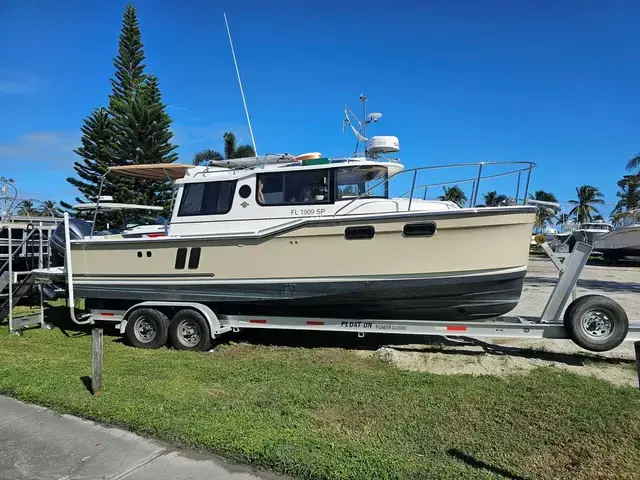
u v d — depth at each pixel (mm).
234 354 6707
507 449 3635
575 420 4160
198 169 7758
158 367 5891
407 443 3736
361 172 6848
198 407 4379
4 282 8656
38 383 5051
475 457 3500
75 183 25016
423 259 6000
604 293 13109
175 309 7168
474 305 6211
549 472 3279
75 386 4953
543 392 4863
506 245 5832
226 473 3266
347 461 3289
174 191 7746
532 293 13094
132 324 7219
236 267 6738
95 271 7547
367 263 6180
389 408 4465
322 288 6387
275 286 6582
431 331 6254
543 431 3955
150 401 4516
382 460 3311
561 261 6297
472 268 5898
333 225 6250
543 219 20000
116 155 23656
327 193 6750
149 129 23594
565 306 6566
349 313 6648
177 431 3777
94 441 3770
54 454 3566
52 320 9484
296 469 3215
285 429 3873
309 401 4645
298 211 6832
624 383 5266
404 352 6543
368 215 6105
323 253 6336
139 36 27062
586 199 61156
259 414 4242
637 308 10359
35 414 4328
